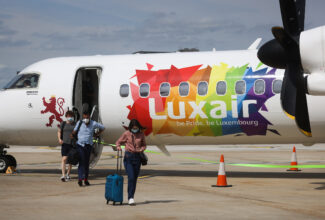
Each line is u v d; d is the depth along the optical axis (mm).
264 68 14375
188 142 15703
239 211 9273
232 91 14438
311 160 26109
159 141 15953
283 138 14625
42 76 16516
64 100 16109
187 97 14844
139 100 15359
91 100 17391
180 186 13344
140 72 15609
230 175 16625
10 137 16891
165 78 15219
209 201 10531
